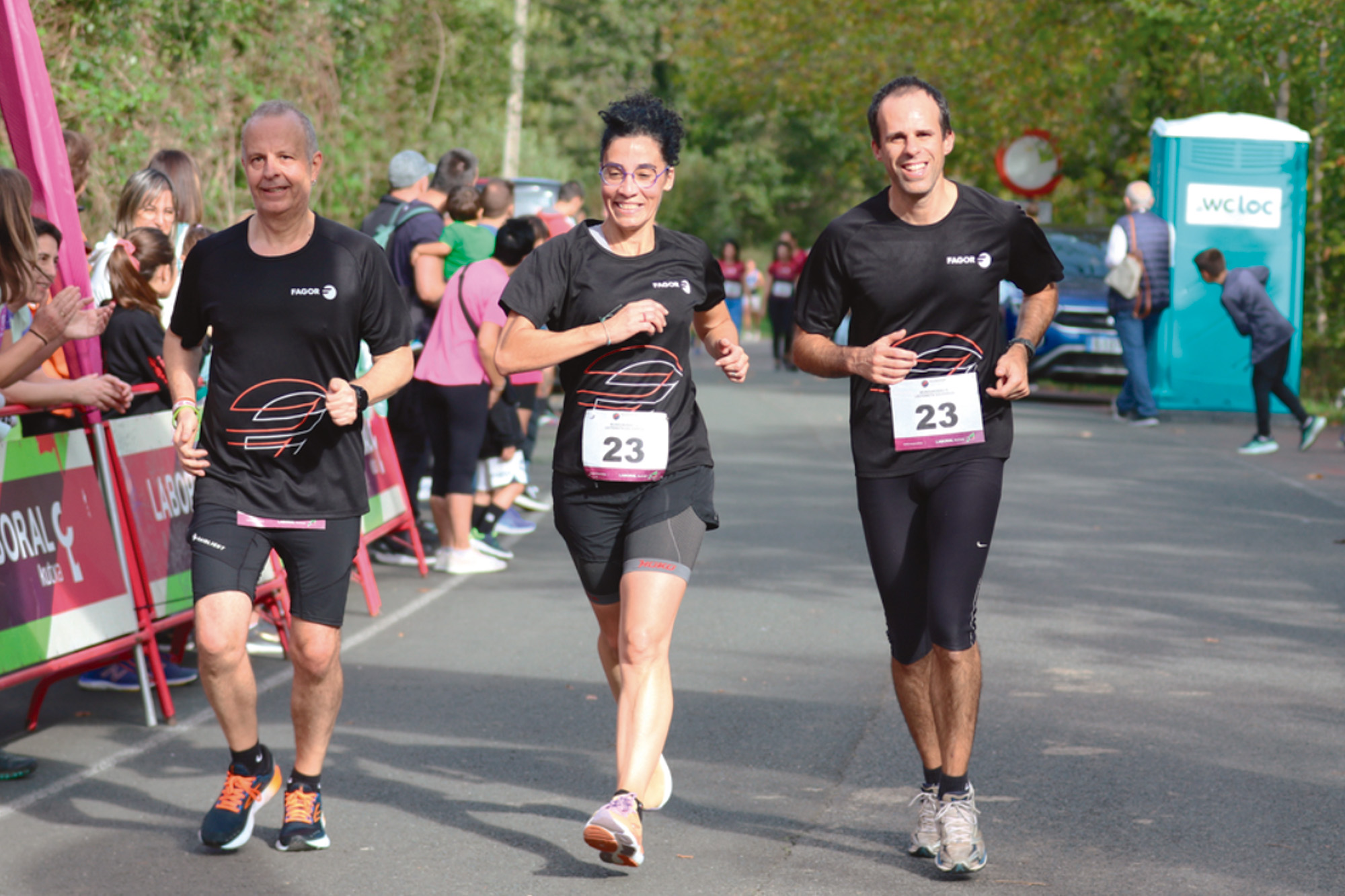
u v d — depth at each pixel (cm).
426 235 1841
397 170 1905
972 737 793
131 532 1117
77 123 2080
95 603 1072
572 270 812
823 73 5006
